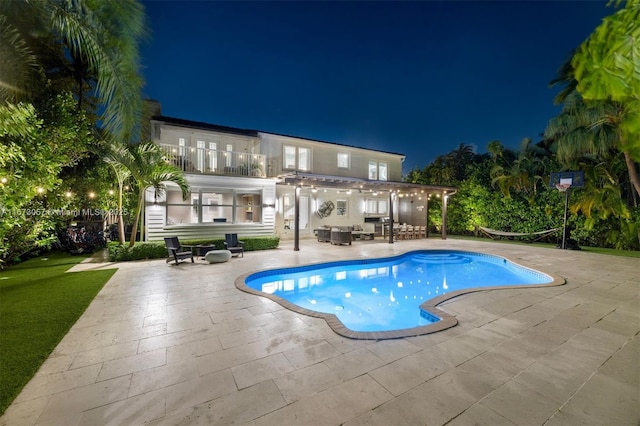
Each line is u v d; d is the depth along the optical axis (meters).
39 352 3.41
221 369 3.12
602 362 3.28
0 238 4.51
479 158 24.44
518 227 15.09
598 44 1.30
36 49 6.43
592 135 9.39
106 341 3.73
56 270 7.81
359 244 13.83
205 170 12.59
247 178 12.27
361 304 6.55
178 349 3.54
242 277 7.12
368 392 2.73
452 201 18.39
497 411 2.48
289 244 13.58
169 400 2.62
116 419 2.39
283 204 15.31
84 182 10.07
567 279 7.05
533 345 3.67
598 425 2.34
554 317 4.61
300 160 15.65
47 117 6.16
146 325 4.24
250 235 12.43
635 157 1.30
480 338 3.87
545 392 2.74
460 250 12.05
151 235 10.63
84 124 7.23
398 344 3.69
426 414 2.44
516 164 15.57
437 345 3.66
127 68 5.31
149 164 9.08
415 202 18.27
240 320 4.45
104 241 12.52
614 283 6.69
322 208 16.48
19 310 4.73
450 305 5.17
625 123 1.32
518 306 5.12
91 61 5.15
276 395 2.69
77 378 2.93
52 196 7.52
